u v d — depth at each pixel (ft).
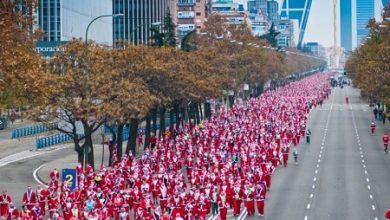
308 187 258.78
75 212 189.98
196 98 391.65
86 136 273.13
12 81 181.98
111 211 198.90
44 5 611.88
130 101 281.95
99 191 214.07
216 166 261.85
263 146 322.14
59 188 238.07
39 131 455.22
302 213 213.25
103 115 267.39
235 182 225.56
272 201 233.35
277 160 310.65
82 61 272.31
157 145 332.39
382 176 281.33
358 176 282.15
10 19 178.70
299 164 318.86
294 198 237.86
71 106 262.67
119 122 289.12
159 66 327.47
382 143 395.14
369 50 534.78
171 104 383.24
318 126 495.00
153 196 222.28
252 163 268.62
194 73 396.78
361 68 536.42
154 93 336.70
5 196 205.57
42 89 193.77
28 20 184.44
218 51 570.05
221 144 335.67
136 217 199.00
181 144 328.70
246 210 216.54
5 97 220.43
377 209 217.36
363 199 234.17
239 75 583.58
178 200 199.52
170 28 494.59
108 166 312.50
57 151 371.56
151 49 364.58
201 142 342.44
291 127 412.77
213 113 565.12
